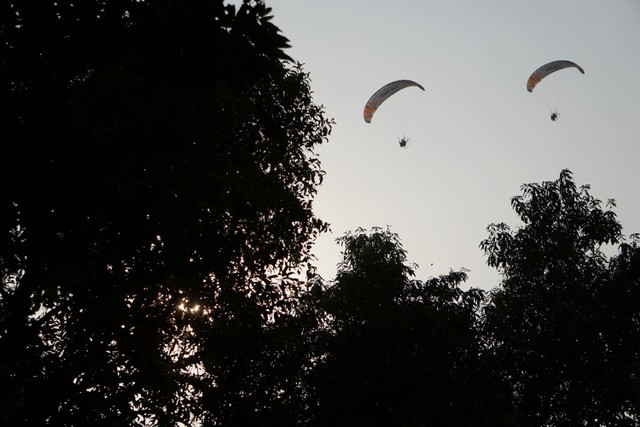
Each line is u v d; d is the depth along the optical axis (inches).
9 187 484.7
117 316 684.1
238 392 917.2
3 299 689.0
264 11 465.4
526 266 1405.0
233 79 483.8
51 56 523.8
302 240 912.9
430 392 1116.5
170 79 490.6
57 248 506.9
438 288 1277.1
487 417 1117.7
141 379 747.4
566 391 1290.6
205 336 821.9
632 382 1202.0
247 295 848.9
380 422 1119.0
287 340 938.1
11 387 530.6
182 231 714.8
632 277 1364.4
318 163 940.0
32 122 503.8
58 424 716.7
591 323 1263.5
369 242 1327.5
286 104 875.4
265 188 828.0
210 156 642.8
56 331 753.6
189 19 458.0
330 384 1113.4
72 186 507.8
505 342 1333.7
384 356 1139.9
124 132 581.9
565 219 1432.1
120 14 491.2
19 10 502.3
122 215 642.2
